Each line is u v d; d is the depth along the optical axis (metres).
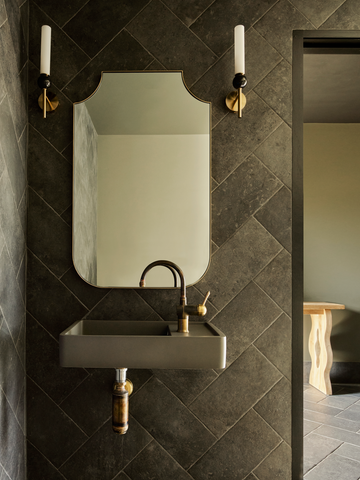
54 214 1.54
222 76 1.57
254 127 1.57
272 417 1.51
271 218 1.56
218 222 1.56
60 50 1.56
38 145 1.55
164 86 1.55
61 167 1.55
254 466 1.50
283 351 1.53
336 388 3.34
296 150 1.56
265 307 1.54
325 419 2.67
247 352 1.53
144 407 1.51
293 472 1.50
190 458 1.50
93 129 1.54
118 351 1.21
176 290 1.54
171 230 1.53
